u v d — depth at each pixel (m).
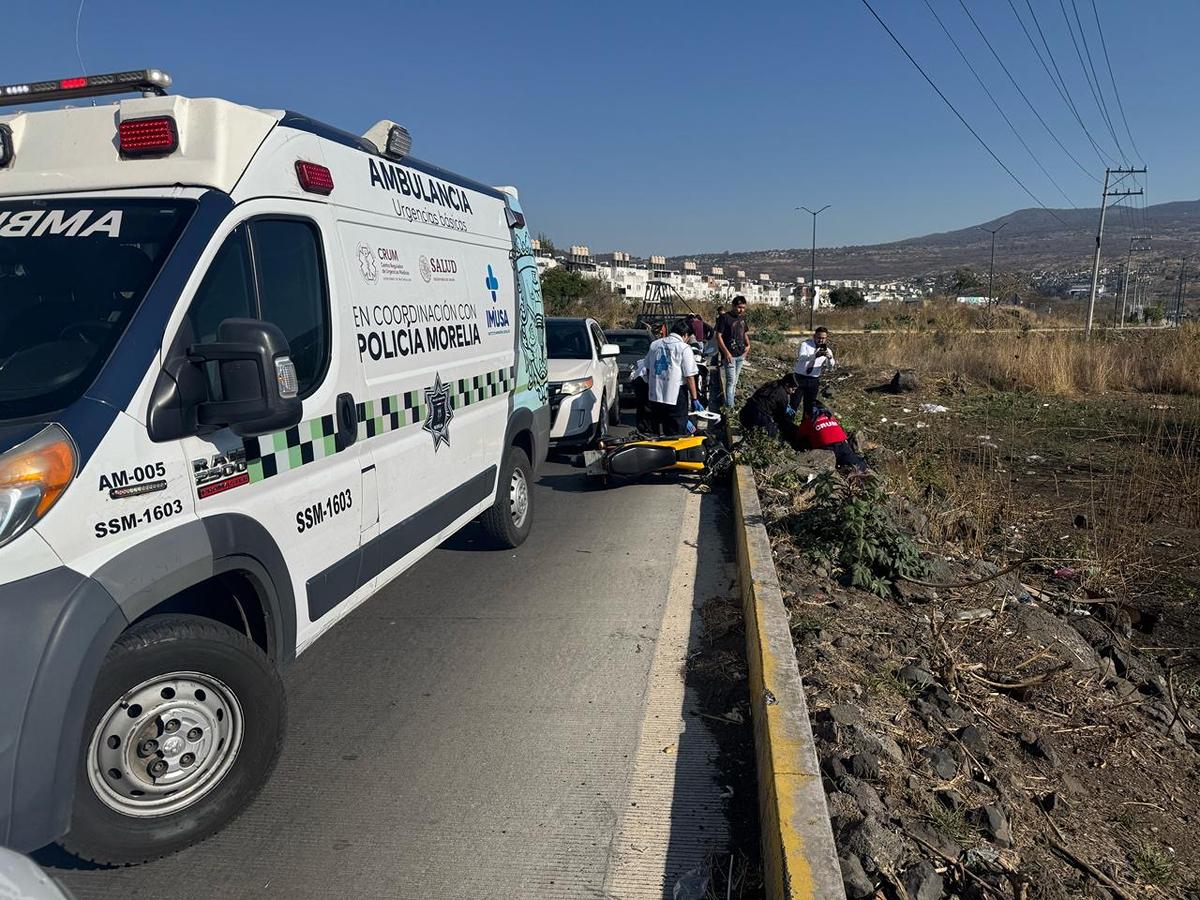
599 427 11.62
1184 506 8.90
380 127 4.77
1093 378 20.11
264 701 3.22
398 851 3.24
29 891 1.83
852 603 5.44
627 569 6.57
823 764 3.49
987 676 4.77
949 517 7.92
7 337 2.93
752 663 4.50
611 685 4.62
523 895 3.01
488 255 6.20
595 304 43.28
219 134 3.31
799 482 8.52
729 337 14.30
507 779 3.72
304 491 3.67
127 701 2.89
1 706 2.38
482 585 6.23
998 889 2.95
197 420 3.01
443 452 5.22
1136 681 5.38
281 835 3.33
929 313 47.38
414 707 4.39
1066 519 8.66
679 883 3.06
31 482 2.47
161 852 3.04
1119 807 3.84
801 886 2.63
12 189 3.35
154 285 2.97
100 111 3.39
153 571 2.79
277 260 3.60
